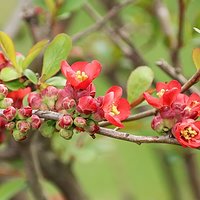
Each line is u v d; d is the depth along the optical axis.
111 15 1.34
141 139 0.94
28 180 1.24
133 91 1.04
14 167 1.32
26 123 0.95
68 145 1.37
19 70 1.01
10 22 1.47
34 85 1.02
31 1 1.31
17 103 1.01
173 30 1.38
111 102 0.94
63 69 0.95
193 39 1.25
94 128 0.94
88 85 0.96
